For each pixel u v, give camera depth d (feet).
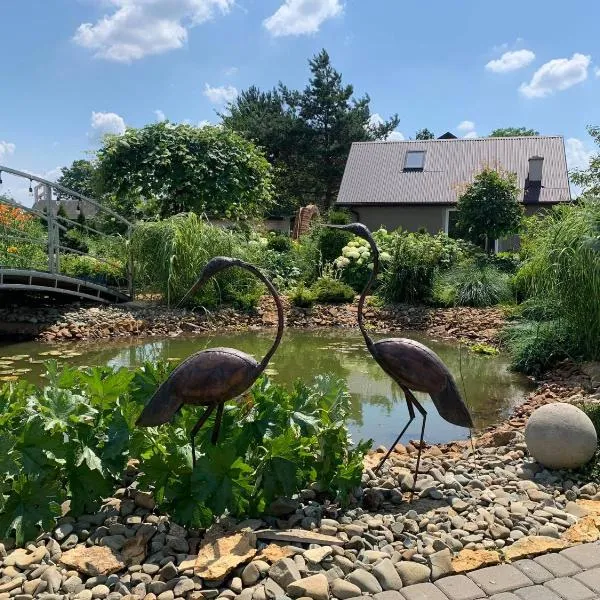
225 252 40.14
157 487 10.54
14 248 39.47
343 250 47.55
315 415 12.19
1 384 22.77
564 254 24.17
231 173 53.36
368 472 12.88
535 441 13.48
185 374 10.33
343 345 32.32
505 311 36.06
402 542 10.15
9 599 8.43
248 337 34.14
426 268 41.68
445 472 13.78
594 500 12.01
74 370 12.53
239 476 10.37
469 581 9.05
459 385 24.21
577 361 24.44
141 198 55.42
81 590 8.71
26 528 9.87
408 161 73.56
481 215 51.01
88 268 42.80
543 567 9.43
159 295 41.88
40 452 10.21
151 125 53.16
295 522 10.66
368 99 112.57
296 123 107.55
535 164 66.44
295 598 8.54
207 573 8.78
